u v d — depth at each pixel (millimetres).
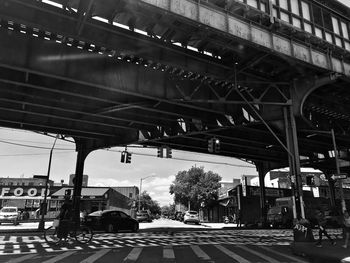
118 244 15516
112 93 19172
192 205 66750
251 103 18812
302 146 35406
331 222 34969
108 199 50719
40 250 13156
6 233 23391
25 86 17516
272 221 35250
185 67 16797
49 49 15328
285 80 20469
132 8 13195
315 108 24375
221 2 15438
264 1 17500
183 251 13188
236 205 50844
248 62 17781
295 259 11352
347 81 21000
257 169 43031
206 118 23062
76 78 15812
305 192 49688
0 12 12000
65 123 24656
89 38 13977
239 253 12812
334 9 22172
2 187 54094
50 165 28625
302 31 18766
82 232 15688
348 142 34000
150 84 18219
